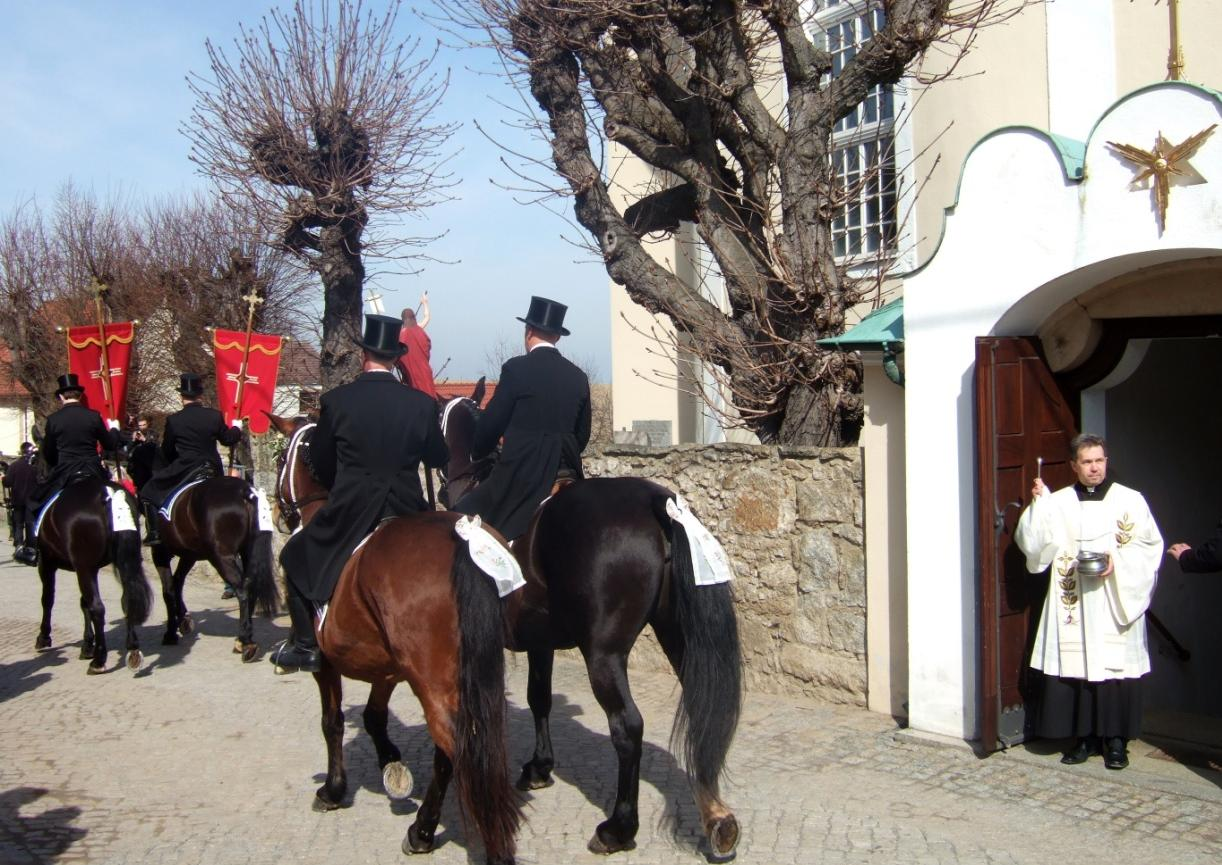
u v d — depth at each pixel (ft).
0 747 24.41
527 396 18.95
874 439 24.17
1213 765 20.45
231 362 41.70
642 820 18.35
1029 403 21.26
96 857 17.63
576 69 31.50
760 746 22.24
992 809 18.24
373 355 18.37
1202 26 30.76
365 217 42.68
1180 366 26.55
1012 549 20.85
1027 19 33.01
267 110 41.14
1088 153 19.38
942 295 21.63
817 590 25.48
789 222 28.09
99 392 40.14
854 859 16.39
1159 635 25.77
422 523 16.42
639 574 16.39
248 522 33.81
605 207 30.89
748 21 32.86
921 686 22.29
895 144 37.42
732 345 28.71
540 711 20.13
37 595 50.70
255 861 17.37
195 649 35.99
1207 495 27.84
